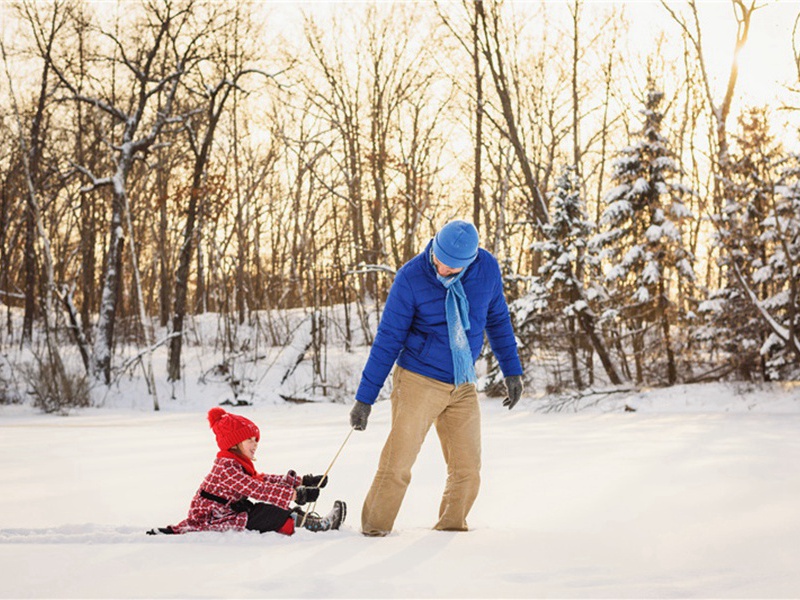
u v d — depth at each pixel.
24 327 31.78
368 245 36.50
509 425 15.41
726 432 12.29
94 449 11.19
